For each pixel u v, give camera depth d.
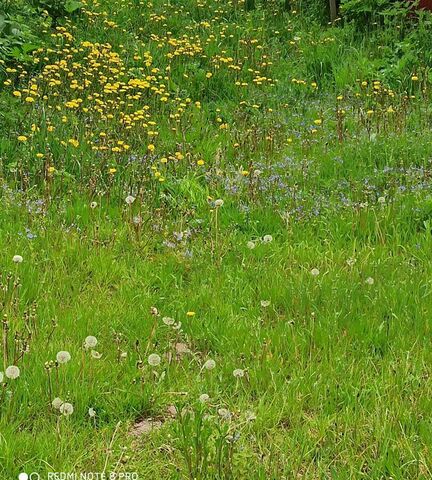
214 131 9.20
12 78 9.63
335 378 5.54
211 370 5.59
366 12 12.82
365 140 8.61
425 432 5.12
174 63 11.21
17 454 4.94
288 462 5.00
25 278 6.25
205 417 5.25
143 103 9.73
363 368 5.63
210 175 8.00
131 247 6.90
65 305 6.13
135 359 5.64
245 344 5.82
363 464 5.02
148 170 7.98
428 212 7.30
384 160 8.30
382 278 6.46
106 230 7.01
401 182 7.86
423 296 6.24
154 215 7.30
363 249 6.86
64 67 9.84
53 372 5.40
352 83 10.85
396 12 12.20
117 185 7.69
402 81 10.63
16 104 8.81
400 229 7.17
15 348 5.48
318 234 7.18
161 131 8.96
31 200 7.35
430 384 5.48
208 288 6.43
